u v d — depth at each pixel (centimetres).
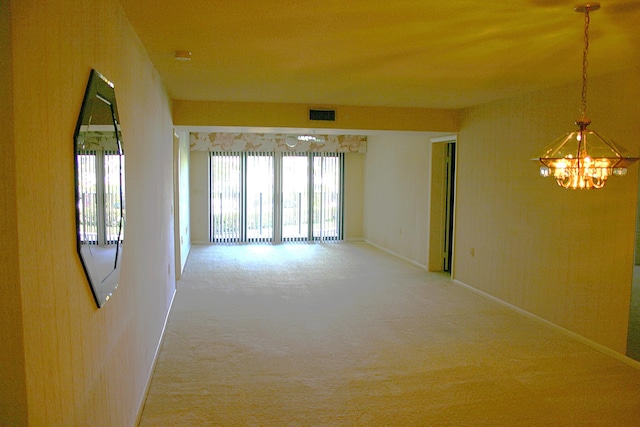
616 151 248
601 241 390
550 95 444
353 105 569
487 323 460
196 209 928
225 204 936
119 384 223
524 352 387
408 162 774
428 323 459
